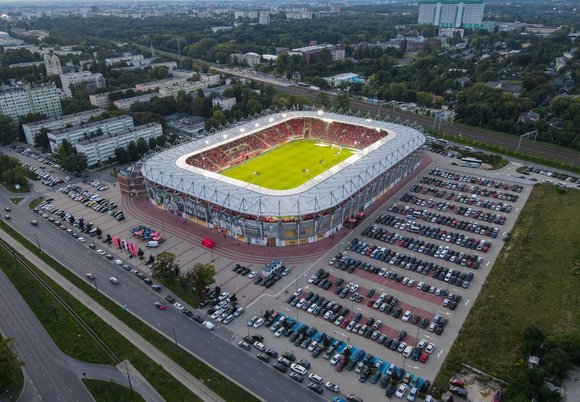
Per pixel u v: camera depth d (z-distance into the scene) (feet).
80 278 530.68
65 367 405.59
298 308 474.49
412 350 413.59
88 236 620.90
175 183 645.51
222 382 384.27
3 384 364.58
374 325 444.14
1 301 495.82
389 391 369.09
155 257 563.48
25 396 376.27
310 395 371.56
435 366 396.78
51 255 578.66
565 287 491.31
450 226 636.89
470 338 424.46
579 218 634.84
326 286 505.66
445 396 364.17
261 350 419.54
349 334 437.99
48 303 488.02
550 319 444.55
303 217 578.66
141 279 527.81
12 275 538.47
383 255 561.84
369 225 642.63
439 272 529.45
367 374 387.96
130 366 403.95
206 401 367.04
